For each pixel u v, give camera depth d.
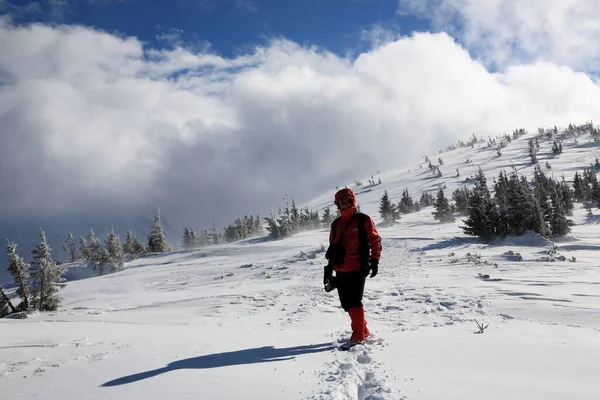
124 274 44.31
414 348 3.72
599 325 6.11
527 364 3.05
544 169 131.88
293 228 69.69
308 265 26.41
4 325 6.82
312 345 4.15
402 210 97.44
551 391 2.36
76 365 3.52
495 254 21.97
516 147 197.75
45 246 24.38
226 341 4.56
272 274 24.41
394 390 2.47
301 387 2.60
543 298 8.74
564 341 4.00
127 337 5.00
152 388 2.76
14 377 3.22
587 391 2.34
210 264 40.34
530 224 30.02
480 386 2.50
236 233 102.75
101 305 20.30
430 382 2.61
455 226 48.91
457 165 180.75
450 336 4.44
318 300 11.24
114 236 57.94
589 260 17.44
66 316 10.59
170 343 4.45
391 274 16.14
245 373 3.04
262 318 8.69
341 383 2.62
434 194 131.88
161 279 33.41
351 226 4.28
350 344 3.96
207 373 3.08
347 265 4.24
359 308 4.15
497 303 8.51
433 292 10.61
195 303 12.91
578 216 50.66
